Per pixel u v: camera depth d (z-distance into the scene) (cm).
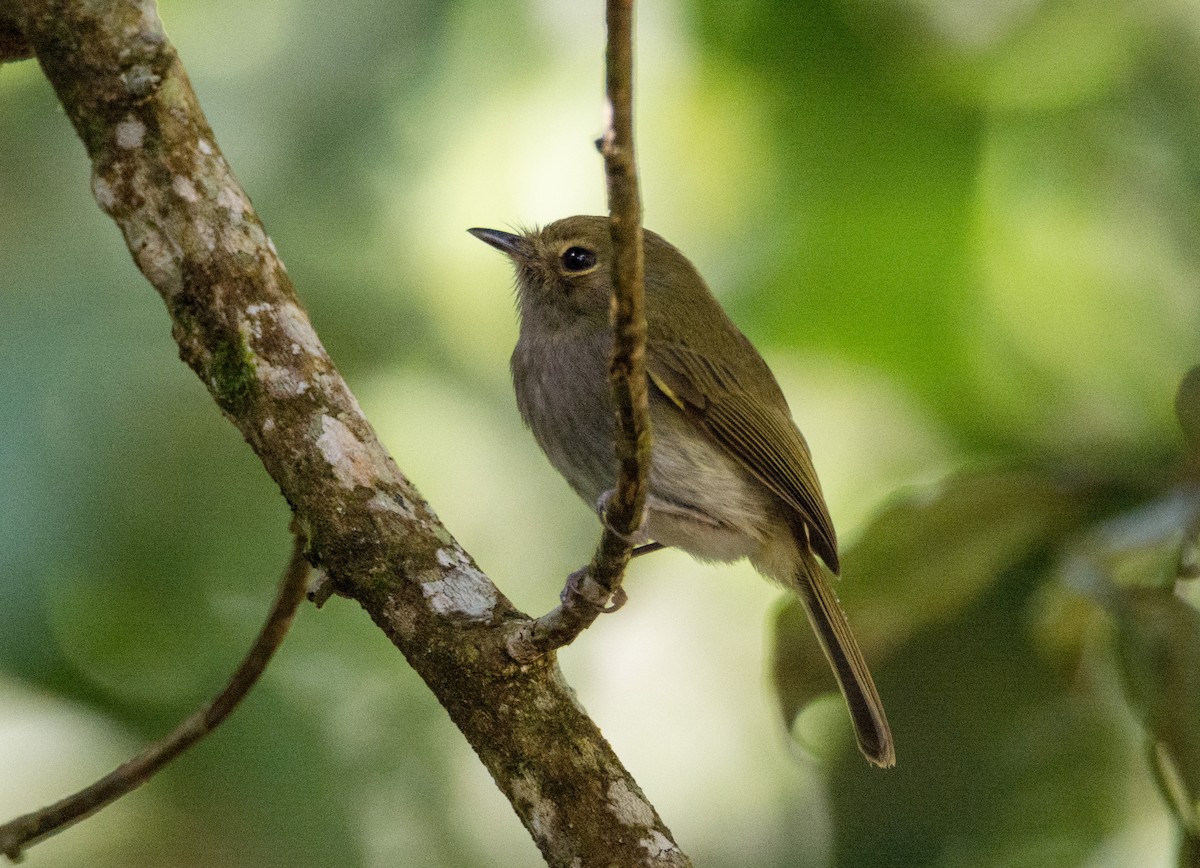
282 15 1034
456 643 650
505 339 1077
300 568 791
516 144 1043
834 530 978
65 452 945
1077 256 1048
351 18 1029
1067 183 1045
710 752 1150
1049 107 1042
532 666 651
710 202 1070
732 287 1055
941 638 912
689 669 1180
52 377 958
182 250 685
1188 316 1038
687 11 1044
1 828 794
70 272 994
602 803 644
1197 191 1039
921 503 855
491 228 1030
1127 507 848
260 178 1016
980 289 1039
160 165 686
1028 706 910
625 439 596
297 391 681
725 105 1051
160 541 972
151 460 970
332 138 1025
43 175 1032
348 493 670
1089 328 1045
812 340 1056
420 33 1027
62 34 686
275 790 960
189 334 687
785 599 976
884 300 1041
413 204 1045
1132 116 1045
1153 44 1045
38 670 949
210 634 987
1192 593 891
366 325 1045
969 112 1031
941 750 914
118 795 805
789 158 1041
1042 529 852
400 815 984
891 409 1102
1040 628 847
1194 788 761
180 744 816
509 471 1079
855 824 924
